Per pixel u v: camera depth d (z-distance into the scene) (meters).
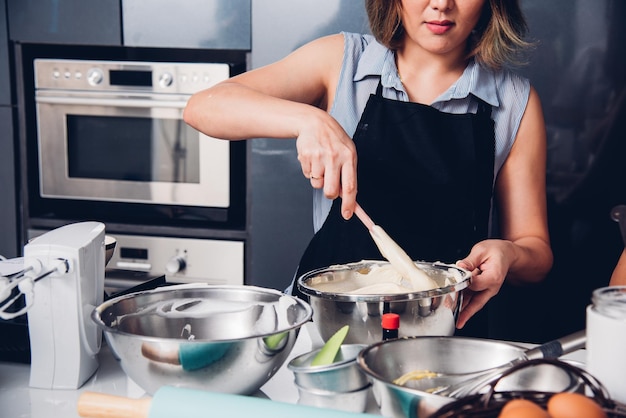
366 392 0.90
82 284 1.03
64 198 2.67
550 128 2.30
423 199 1.60
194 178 2.55
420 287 1.17
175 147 2.54
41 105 2.61
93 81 2.54
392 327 1.01
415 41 1.52
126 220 2.63
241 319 1.08
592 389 0.74
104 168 2.62
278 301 1.08
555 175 2.32
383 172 1.60
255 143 2.46
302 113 1.39
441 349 0.95
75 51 2.71
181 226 2.57
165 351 0.90
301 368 0.90
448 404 0.72
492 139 1.62
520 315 2.38
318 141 1.33
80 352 1.04
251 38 2.46
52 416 0.94
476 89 1.62
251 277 2.55
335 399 0.89
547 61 2.27
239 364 0.92
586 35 2.24
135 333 1.04
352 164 1.31
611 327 0.83
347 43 1.69
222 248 2.52
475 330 1.61
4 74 2.63
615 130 2.26
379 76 1.65
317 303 1.09
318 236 1.63
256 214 2.50
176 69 2.48
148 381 0.93
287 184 2.47
